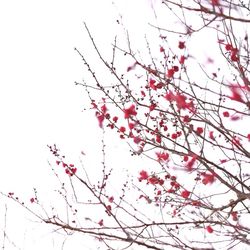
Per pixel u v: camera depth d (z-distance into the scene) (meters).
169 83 3.51
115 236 3.75
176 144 3.58
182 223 3.66
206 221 3.61
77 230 3.94
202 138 3.50
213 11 2.96
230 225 3.49
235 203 3.57
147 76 3.70
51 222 4.16
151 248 3.58
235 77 3.19
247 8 3.07
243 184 3.43
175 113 3.52
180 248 3.49
